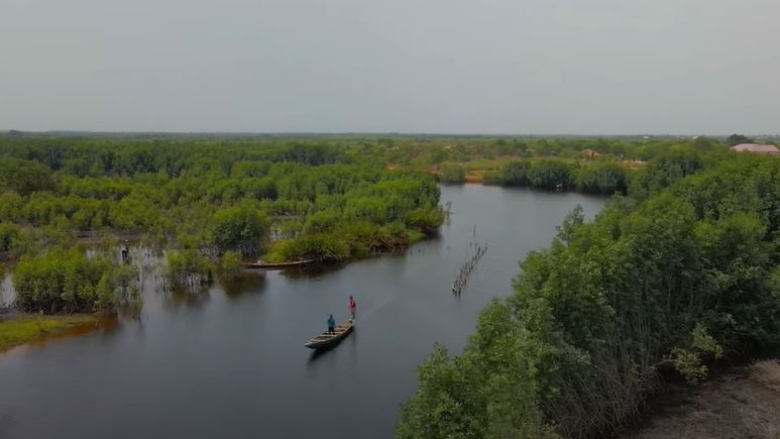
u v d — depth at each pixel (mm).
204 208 141250
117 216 130375
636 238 53469
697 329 53656
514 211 176750
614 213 65438
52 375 63219
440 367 33000
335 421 53906
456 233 140750
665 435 47719
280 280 100625
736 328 58156
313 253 112125
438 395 32281
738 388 54875
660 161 191125
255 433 51844
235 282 99438
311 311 84375
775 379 55719
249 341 73125
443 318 80625
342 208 141125
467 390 32500
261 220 118125
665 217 58500
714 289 56688
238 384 61375
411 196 152875
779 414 50469
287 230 128125
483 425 31250
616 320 48594
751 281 59000
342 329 74562
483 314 37594
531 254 52094
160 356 68438
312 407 56562
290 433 51906
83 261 84250
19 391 59562
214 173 178750
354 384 61344
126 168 199250
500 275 102000
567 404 44406
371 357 68000
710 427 48875
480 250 120312
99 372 64062
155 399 58062
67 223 124062
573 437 44844
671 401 53094
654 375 53938
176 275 96562
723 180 98062
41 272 80938
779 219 82062
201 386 60875
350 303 81000
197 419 54219
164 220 129250
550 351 40031
